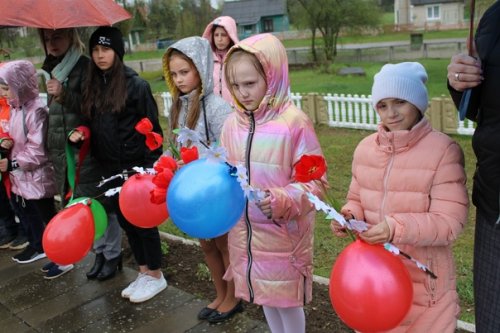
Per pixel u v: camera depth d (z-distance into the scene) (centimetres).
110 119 333
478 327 196
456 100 198
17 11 310
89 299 363
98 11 322
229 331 305
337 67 1911
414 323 205
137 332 316
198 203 194
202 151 246
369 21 2050
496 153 178
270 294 242
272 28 3731
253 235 241
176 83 294
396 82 202
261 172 236
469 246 412
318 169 175
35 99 398
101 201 358
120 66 332
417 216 193
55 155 376
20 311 358
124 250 442
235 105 245
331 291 189
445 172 197
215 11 2747
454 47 2139
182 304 342
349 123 910
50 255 269
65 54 355
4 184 436
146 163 348
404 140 204
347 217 204
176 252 429
